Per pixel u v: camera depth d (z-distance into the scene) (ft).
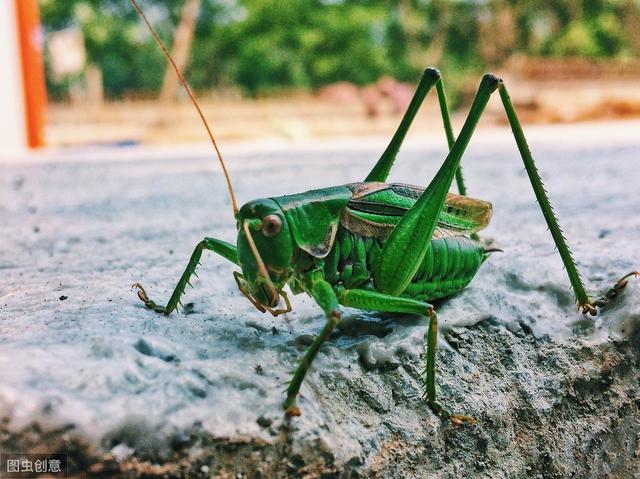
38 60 2.10
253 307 0.34
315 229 0.27
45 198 0.90
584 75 3.95
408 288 0.31
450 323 0.32
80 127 3.38
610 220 0.57
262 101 4.17
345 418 0.26
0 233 0.61
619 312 0.34
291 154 1.58
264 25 4.91
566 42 4.82
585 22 4.86
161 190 0.96
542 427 0.31
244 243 0.26
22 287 0.37
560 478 0.31
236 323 0.31
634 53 4.81
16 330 0.28
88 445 0.21
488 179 0.97
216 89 4.88
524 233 0.53
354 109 3.67
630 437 0.34
